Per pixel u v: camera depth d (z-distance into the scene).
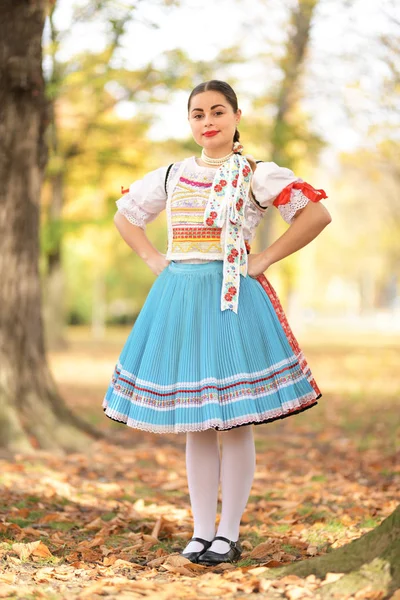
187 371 3.13
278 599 2.64
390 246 42.81
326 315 79.25
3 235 6.65
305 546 3.54
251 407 3.06
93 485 5.20
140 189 3.44
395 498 4.64
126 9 7.70
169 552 3.49
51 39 8.64
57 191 16.84
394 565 2.62
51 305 20.89
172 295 3.25
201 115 3.34
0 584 2.83
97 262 31.58
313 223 3.24
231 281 3.18
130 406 3.22
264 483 5.52
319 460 6.55
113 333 37.34
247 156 3.33
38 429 6.51
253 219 3.33
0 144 6.56
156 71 12.29
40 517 4.14
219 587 2.79
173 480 5.57
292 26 12.28
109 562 3.24
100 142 15.43
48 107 6.76
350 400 11.31
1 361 6.55
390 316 68.06
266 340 3.20
